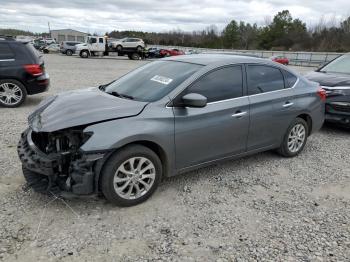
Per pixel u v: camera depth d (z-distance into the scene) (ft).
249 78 14.61
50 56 115.34
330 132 22.82
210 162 13.71
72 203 11.78
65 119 11.00
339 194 13.50
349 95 21.20
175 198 12.55
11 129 20.15
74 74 53.21
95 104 11.94
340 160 17.29
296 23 262.88
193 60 14.35
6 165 14.61
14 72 26.09
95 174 10.77
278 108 15.48
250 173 15.15
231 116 13.64
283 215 11.71
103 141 10.61
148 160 11.73
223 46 284.00
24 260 8.93
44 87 27.78
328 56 147.02
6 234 9.92
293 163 16.57
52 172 10.87
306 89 17.03
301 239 10.36
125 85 14.24
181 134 12.29
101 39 117.70
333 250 9.87
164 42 301.22
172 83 12.81
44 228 10.31
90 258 9.14
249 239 10.27
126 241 9.93
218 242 10.07
